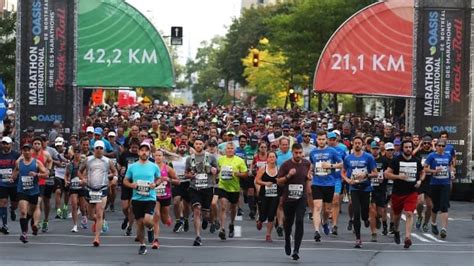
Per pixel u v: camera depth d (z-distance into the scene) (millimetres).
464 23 42906
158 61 48438
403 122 66500
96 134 36969
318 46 89312
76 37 42719
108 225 33656
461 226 35219
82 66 48219
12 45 58500
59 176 35125
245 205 42906
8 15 60062
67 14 42688
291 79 104938
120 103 122438
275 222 31797
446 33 42906
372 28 48688
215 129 40094
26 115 42656
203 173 28688
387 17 48562
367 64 48875
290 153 31875
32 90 42688
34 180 28594
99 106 89688
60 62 42688
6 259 24391
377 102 99438
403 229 33719
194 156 28891
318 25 88438
